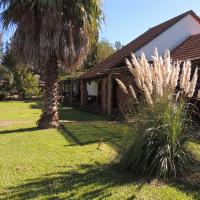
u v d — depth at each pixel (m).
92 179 7.06
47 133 13.32
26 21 14.16
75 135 12.52
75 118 20.09
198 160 7.41
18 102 37.69
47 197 6.18
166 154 6.94
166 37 21.98
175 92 7.22
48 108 15.05
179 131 7.02
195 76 6.86
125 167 7.44
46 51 14.16
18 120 19.66
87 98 30.45
